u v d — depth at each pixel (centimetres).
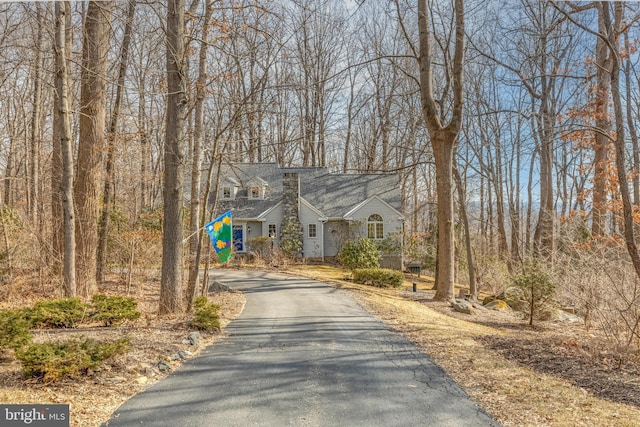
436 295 1623
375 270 1986
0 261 1331
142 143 1911
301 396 556
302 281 1861
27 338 650
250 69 1527
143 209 2300
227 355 747
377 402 539
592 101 1595
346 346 827
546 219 1978
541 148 2061
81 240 1289
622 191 920
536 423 478
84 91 1319
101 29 1315
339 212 2875
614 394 577
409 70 2798
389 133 3800
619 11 1283
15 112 2155
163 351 728
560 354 810
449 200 1598
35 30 1720
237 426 461
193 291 1120
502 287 2280
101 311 903
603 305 949
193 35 1143
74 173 1347
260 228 2858
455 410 515
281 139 3406
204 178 2900
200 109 1281
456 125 1545
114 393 544
